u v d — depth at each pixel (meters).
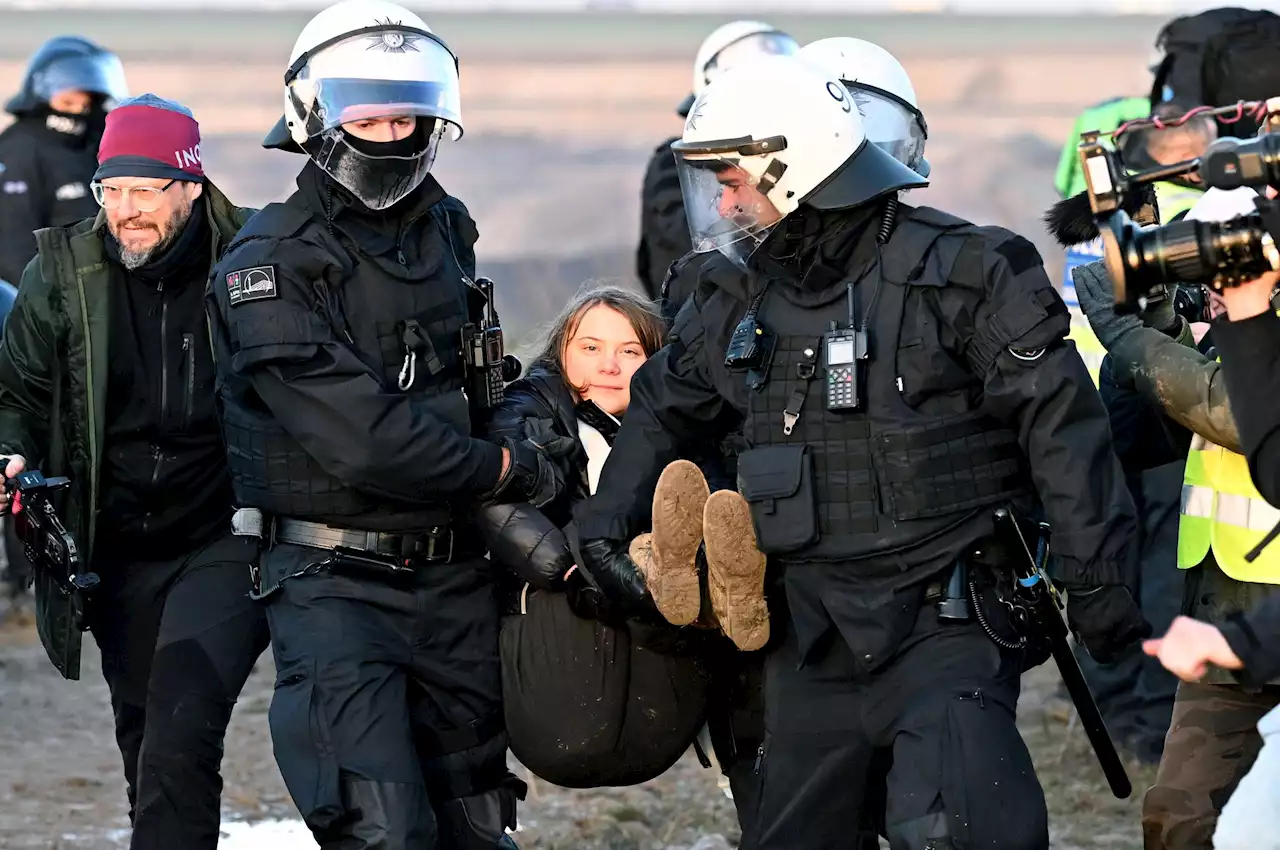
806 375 12.93
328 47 13.85
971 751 12.38
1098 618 12.43
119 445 15.72
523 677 14.57
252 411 14.45
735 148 12.84
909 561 12.83
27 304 15.48
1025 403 12.45
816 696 13.38
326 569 14.31
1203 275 10.29
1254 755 13.15
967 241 12.75
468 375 14.73
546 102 81.50
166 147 15.16
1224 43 14.93
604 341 15.45
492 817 14.92
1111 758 13.34
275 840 19.67
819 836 13.44
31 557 15.42
